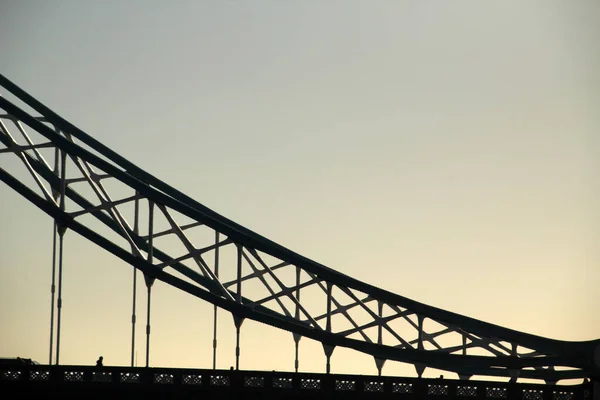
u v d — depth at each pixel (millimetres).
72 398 105125
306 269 114562
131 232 114375
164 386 105125
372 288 113562
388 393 104188
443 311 111688
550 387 103125
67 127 133750
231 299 110500
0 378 104875
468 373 113188
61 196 110750
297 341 109938
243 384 104938
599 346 105375
